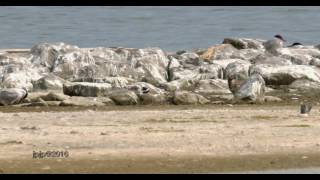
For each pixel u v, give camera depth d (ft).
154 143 199.93
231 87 304.50
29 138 206.39
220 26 613.93
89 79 318.45
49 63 340.18
